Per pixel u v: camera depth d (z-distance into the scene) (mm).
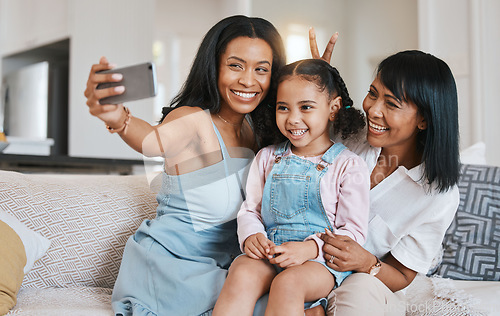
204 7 5297
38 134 6402
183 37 5836
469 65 3387
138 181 1765
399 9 3797
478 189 1782
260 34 1373
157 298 1262
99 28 5023
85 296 1418
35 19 5500
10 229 1384
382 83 1288
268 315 1082
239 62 1353
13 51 5863
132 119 1177
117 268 1584
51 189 1605
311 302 1160
